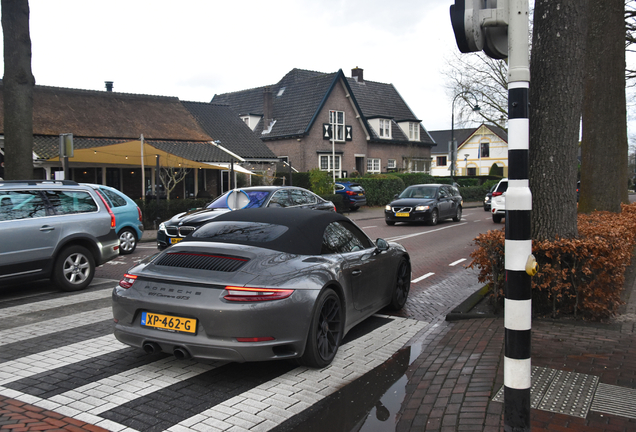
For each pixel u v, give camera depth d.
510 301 2.80
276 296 3.95
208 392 3.93
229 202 10.75
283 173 30.83
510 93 2.79
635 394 3.70
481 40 2.89
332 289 4.64
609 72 11.20
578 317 5.71
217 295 3.90
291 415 3.56
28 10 11.09
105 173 23.83
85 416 3.48
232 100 43.00
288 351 4.13
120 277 9.02
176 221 10.17
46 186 7.59
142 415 3.51
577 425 3.23
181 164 21.12
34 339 5.31
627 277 8.30
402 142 43.41
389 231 17.39
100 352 4.87
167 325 4.02
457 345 5.04
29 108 11.21
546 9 5.54
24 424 3.31
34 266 7.19
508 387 2.82
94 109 26.27
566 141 5.68
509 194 2.80
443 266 10.40
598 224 7.39
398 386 4.11
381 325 6.00
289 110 38.03
